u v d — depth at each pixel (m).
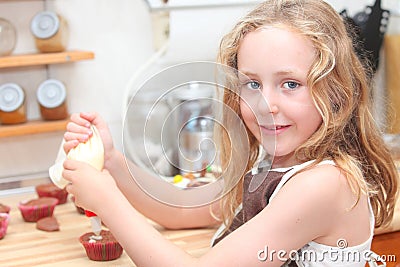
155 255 0.98
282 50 1.01
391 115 1.79
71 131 1.17
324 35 1.03
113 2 1.76
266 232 0.97
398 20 2.00
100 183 1.04
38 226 1.31
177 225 1.33
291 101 1.02
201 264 0.96
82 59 1.63
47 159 1.75
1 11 1.66
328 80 1.03
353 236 1.03
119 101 1.81
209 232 1.32
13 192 1.59
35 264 1.12
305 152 1.05
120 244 1.03
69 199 1.54
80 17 1.74
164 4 1.65
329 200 0.98
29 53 1.67
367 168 1.12
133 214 1.02
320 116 1.03
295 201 0.97
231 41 1.09
